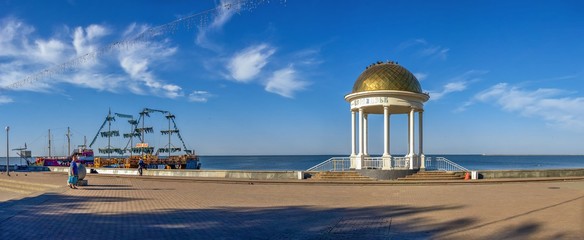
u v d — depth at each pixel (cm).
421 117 3259
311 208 1586
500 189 2272
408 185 2650
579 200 1684
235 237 1052
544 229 1095
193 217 1363
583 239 983
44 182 3359
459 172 3078
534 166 10912
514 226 1140
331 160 3328
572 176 3103
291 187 2603
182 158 7975
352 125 3281
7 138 5000
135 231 1123
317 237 1050
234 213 1457
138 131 8362
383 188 2467
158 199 1911
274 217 1366
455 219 1269
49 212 1477
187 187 2642
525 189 2247
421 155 3206
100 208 1584
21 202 1781
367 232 1105
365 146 3312
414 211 1463
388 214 1407
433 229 1130
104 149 8606
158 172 4072
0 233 1104
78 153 7869
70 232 1112
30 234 1090
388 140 3077
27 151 8694
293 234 1088
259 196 2047
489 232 1070
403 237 1038
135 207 1617
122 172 4447
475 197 1872
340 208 1577
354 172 3080
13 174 5056
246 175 3362
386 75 3073
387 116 3062
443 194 2041
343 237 1047
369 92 3062
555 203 1595
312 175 3231
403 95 3069
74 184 2575
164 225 1212
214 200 1870
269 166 11969
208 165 13288
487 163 13662
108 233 1097
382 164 3083
